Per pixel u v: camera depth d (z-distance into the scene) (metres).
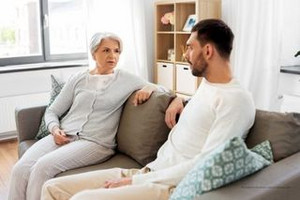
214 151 1.20
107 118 2.04
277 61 3.08
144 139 1.87
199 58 1.48
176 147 1.56
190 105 1.57
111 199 1.34
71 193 1.55
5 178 2.75
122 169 1.68
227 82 1.46
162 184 1.39
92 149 1.94
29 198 1.84
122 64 3.94
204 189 1.13
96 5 3.70
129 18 3.89
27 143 2.30
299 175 1.21
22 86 3.59
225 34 1.45
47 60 3.95
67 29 4.03
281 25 3.06
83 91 2.11
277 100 3.13
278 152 1.39
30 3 3.79
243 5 3.25
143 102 1.93
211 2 3.55
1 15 3.69
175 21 3.84
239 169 1.13
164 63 4.07
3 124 3.54
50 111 2.19
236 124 1.34
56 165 1.83
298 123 1.41
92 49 2.13
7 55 3.79
